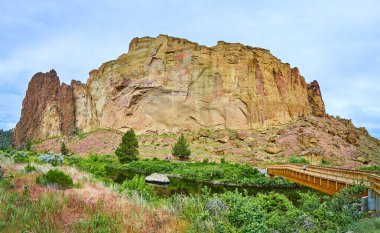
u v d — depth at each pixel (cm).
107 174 4744
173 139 9012
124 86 11225
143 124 10406
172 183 4206
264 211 1478
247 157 7212
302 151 7469
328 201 1866
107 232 1055
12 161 2484
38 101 18600
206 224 1238
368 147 10181
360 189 1864
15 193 1345
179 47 11006
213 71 10669
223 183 4509
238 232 1237
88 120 13188
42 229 1034
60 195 1393
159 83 10575
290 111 11512
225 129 9994
